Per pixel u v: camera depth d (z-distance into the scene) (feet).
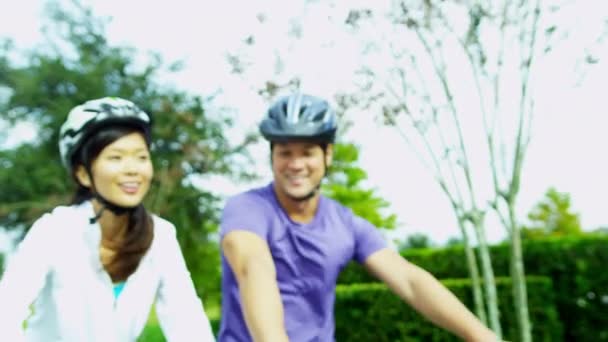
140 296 7.54
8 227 89.81
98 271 7.30
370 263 8.11
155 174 83.51
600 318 30.58
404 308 29.50
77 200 7.37
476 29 23.97
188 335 7.62
